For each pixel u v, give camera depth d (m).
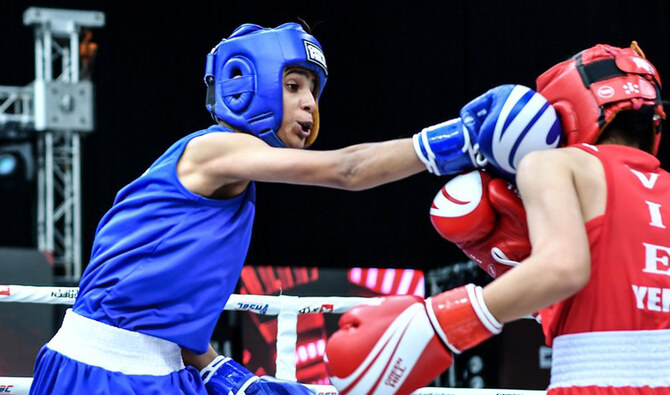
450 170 2.97
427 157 2.95
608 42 11.29
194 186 3.48
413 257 13.91
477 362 10.36
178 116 14.29
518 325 9.41
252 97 3.55
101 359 3.38
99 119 13.89
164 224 3.46
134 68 14.11
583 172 2.69
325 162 3.15
